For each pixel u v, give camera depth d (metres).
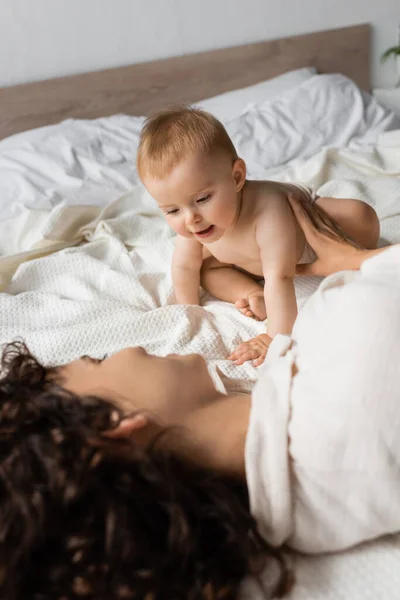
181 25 2.55
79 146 2.08
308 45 2.72
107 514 0.54
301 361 0.70
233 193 1.12
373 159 1.80
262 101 2.40
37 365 0.73
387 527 0.64
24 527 0.52
